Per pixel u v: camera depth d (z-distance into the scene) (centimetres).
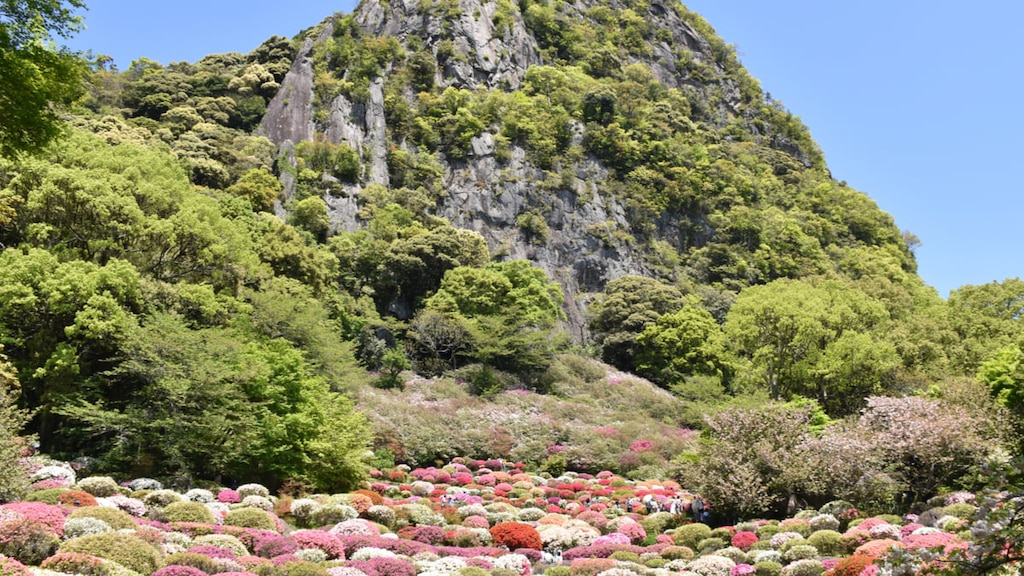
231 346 2703
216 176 6531
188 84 8538
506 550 1955
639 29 12100
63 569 1116
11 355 2647
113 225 2892
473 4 10112
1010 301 4978
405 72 8962
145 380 2569
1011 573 598
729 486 2347
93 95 8194
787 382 4334
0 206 2495
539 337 5366
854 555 1529
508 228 7750
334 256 5775
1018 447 2247
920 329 4719
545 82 9762
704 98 11731
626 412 4903
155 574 1217
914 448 2238
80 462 2334
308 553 1639
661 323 6188
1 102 1322
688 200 8900
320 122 8069
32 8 1314
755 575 1697
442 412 4297
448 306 5584
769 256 8556
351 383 4022
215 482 2431
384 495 2850
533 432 4272
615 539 2156
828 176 12081
